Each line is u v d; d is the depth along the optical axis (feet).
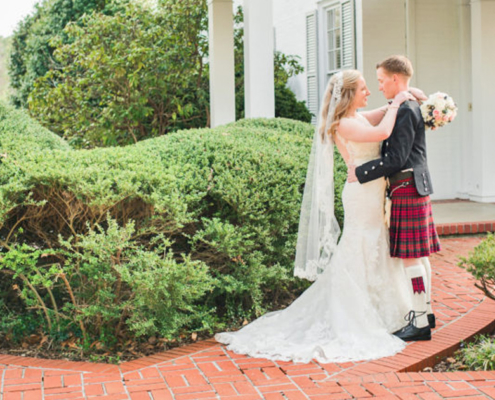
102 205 14.88
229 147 18.33
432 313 15.29
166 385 12.28
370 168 14.38
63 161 16.30
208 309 16.90
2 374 12.92
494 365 13.08
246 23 29.55
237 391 11.94
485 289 14.92
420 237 14.44
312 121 41.55
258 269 16.44
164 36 37.93
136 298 14.62
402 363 13.20
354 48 34.60
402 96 14.37
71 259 15.03
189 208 16.78
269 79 29.73
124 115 37.01
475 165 33.53
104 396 11.78
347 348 13.85
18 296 16.98
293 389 11.98
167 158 17.75
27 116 19.74
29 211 15.49
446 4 33.68
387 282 15.02
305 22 41.86
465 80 34.01
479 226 27.27
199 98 39.60
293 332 15.08
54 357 14.55
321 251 15.29
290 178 17.60
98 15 40.09
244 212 16.37
